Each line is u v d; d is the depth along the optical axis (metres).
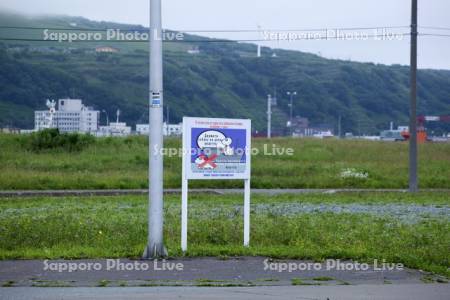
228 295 13.22
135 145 65.06
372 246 18.62
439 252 17.78
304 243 18.92
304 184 45.81
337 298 13.08
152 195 16.84
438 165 57.09
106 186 43.25
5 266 15.87
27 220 22.91
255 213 26.61
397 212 28.05
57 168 51.91
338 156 63.53
